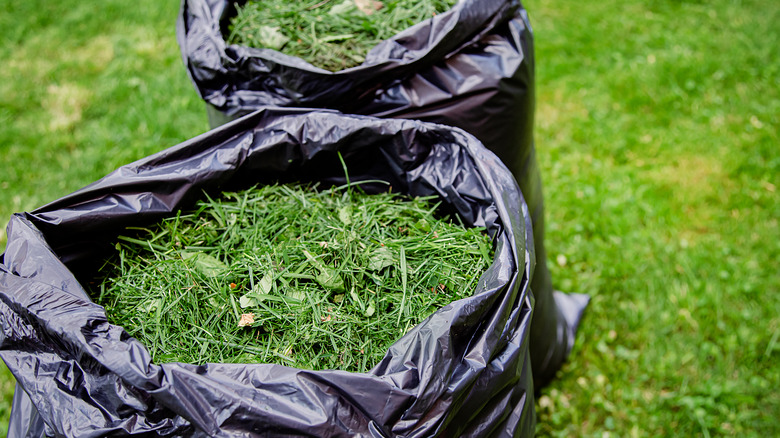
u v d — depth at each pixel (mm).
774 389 1723
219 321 969
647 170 2404
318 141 1143
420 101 1226
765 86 2746
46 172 2383
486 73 1229
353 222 1108
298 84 1169
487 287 874
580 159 2439
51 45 2973
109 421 774
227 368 762
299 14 1319
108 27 3107
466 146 1102
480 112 1259
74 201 1002
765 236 2135
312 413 736
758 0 3240
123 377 749
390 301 975
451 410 792
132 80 2766
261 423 736
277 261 1022
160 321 963
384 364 783
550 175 2387
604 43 3014
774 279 1992
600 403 1714
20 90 2717
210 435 736
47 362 823
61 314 812
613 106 2686
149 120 2549
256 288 981
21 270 883
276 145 1138
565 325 1804
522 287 927
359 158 1191
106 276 1071
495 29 1271
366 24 1258
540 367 1685
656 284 1990
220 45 1217
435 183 1142
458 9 1177
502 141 1341
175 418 767
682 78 2787
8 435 984
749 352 1794
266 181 1217
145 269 1051
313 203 1159
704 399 1694
